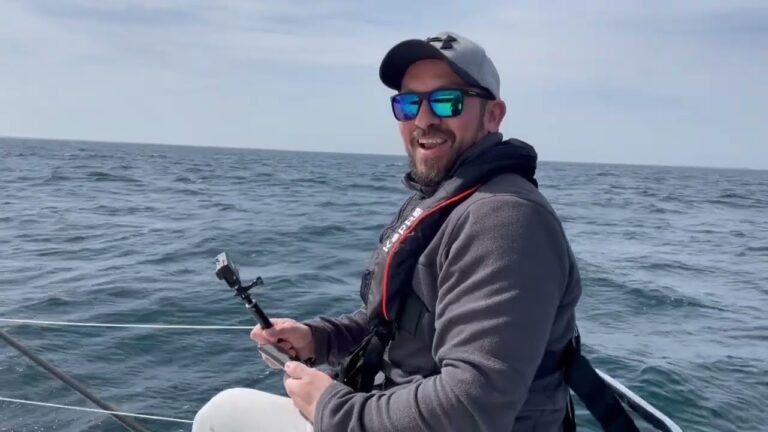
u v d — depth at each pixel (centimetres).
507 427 156
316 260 1051
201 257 1037
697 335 732
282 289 802
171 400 446
